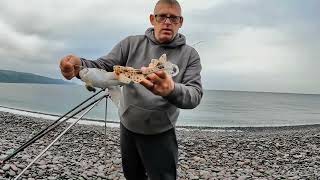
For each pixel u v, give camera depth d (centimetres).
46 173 1071
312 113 9512
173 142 482
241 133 3125
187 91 376
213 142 2092
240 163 1519
